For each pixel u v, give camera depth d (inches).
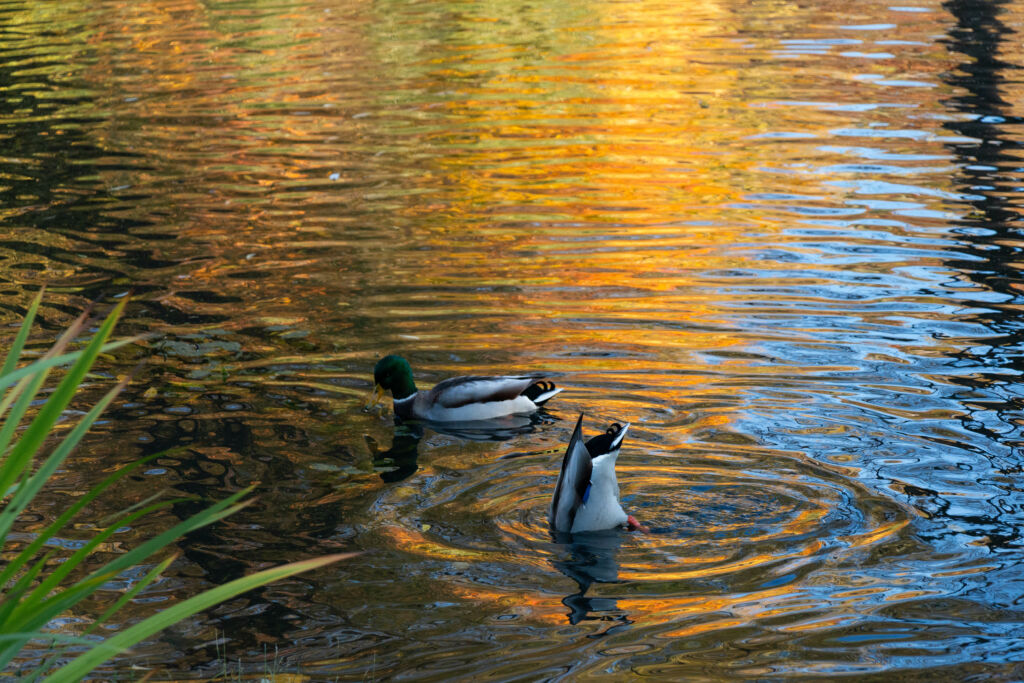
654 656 217.9
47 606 124.4
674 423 330.3
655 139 690.2
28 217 574.9
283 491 300.8
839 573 248.1
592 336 401.1
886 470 296.5
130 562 127.4
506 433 340.8
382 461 320.8
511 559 260.7
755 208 551.2
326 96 830.5
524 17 1139.3
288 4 1250.0
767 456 306.3
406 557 263.0
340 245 514.9
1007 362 365.4
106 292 463.2
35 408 357.7
